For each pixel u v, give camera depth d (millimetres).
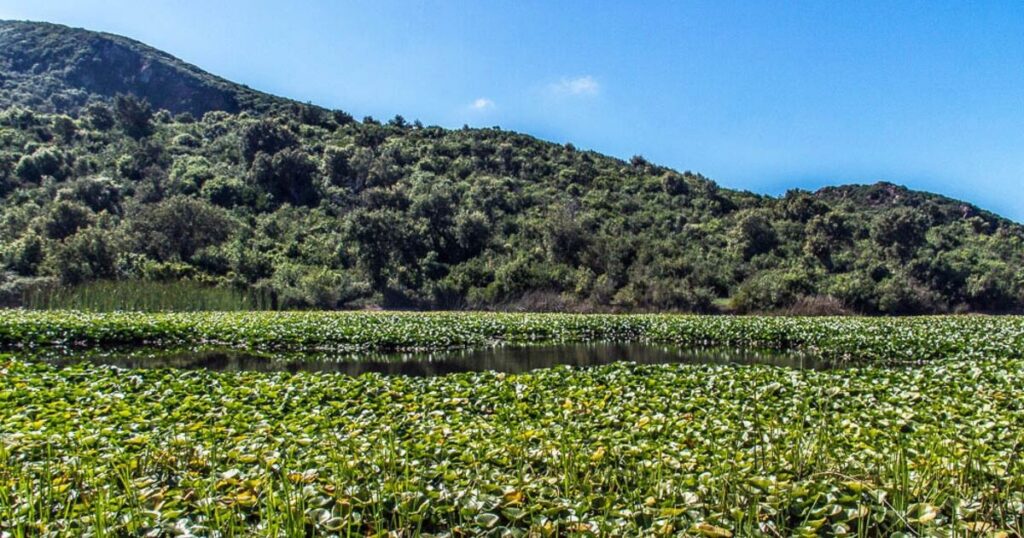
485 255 41000
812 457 5504
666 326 22547
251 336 18984
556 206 48500
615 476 5180
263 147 56000
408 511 4531
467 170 58562
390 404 8664
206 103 90250
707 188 58906
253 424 7391
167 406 8617
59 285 30469
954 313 38969
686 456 5910
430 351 18812
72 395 8969
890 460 5418
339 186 52219
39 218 37750
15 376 10242
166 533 4215
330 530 4316
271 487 4734
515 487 4938
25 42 102188
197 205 39438
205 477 5406
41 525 4188
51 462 5570
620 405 8500
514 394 9336
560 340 21688
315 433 6977
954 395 9016
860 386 9578
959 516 4348
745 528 4227
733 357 17750
